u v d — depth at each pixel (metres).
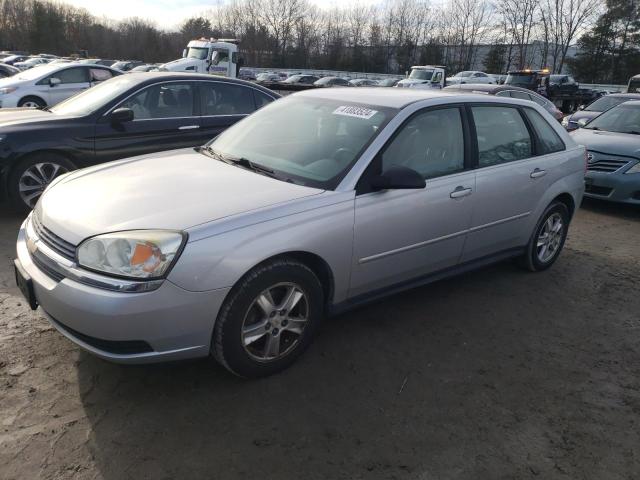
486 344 3.60
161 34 78.69
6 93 12.24
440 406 2.91
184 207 2.82
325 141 3.54
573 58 57.09
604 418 2.91
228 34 72.62
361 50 66.50
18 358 3.10
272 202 2.94
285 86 15.44
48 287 2.65
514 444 2.66
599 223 6.92
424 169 3.62
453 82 35.91
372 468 2.44
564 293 4.52
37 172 5.58
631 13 54.50
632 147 7.23
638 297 4.54
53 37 72.06
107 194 3.02
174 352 2.66
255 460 2.45
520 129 4.46
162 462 2.40
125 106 5.99
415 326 3.77
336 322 3.76
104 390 2.87
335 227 3.07
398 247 3.48
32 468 2.32
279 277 2.90
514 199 4.26
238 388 2.95
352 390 3.00
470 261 4.19
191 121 6.42
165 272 2.53
